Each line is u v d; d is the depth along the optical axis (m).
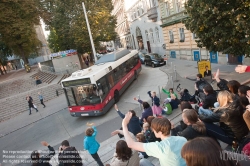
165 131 2.51
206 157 1.28
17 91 23.31
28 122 14.82
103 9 28.11
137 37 42.16
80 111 12.03
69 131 11.38
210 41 10.60
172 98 9.06
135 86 17.92
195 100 8.10
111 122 11.08
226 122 3.47
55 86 22.84
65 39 30.91
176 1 23.06
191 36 22.12
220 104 3.63
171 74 18.64
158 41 31.91
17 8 27.75
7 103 19.44
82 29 26.44
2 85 25.72
